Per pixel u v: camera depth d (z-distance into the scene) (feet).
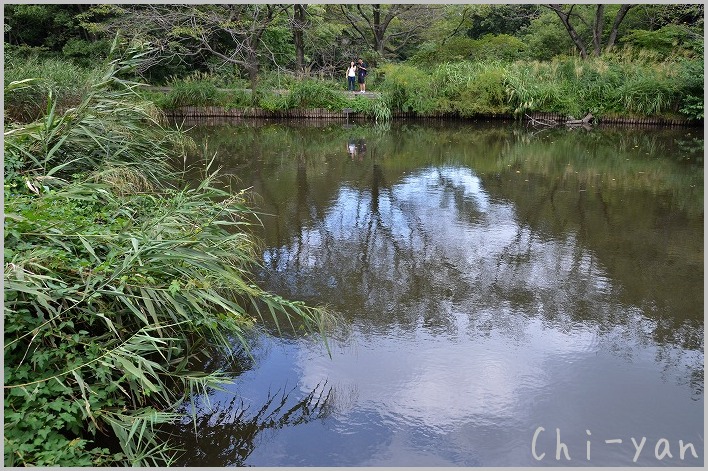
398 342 13.15
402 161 35.37
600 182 29.48
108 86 19.26
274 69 64.39
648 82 52.65
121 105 19.81
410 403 10.91
